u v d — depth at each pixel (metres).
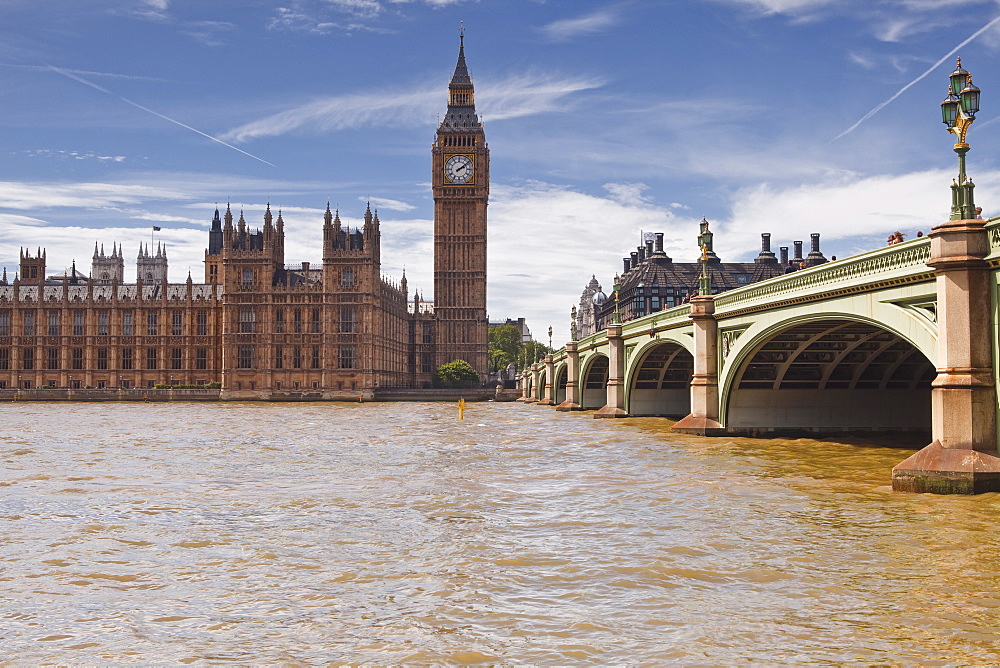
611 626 16.75
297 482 37.16
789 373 53.06
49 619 17.77
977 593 18.44
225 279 192.50
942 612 17.25
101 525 27.33
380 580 20.31
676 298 176.50
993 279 28.12
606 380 118.75
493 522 26.97
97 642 16.30
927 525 24.80
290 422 88.94
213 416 105.50
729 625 16.70
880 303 33.41
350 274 191.75
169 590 19.80
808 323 42.09
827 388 53.59
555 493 32.66
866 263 34.06
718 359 54.06
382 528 26.25
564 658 15.16
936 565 20.66
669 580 19.88
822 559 21.42
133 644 16.17
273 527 26.69
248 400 185.62
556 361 136.62
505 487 34.59
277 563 22.08
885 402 53.94
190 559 22.66
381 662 15.09
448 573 20.73
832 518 26.33
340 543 24.23
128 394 182.25
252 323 192.62
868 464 39.09
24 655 15.69
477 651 15.53
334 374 190.75
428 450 51.88
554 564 21.41
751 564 21.05
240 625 17.17
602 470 39.56
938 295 29.16
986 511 26.25
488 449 51.91
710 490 32.28
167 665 15.09
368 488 34.81
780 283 42.28
